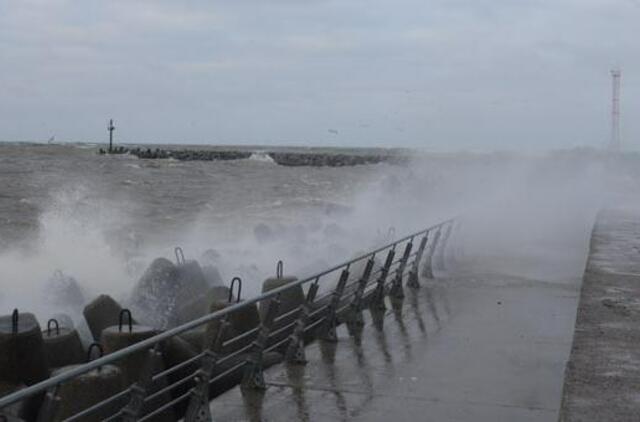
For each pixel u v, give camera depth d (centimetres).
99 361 394
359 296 838
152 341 434
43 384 356
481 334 785
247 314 743
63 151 10688
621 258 1076
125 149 11075
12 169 6044
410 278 1071
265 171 7262
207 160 9356
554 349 719
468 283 1113
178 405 653
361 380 627
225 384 675
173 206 3625
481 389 599
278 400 576
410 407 558
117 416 461
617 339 627
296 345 680
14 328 620
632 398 492
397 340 765
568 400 489
